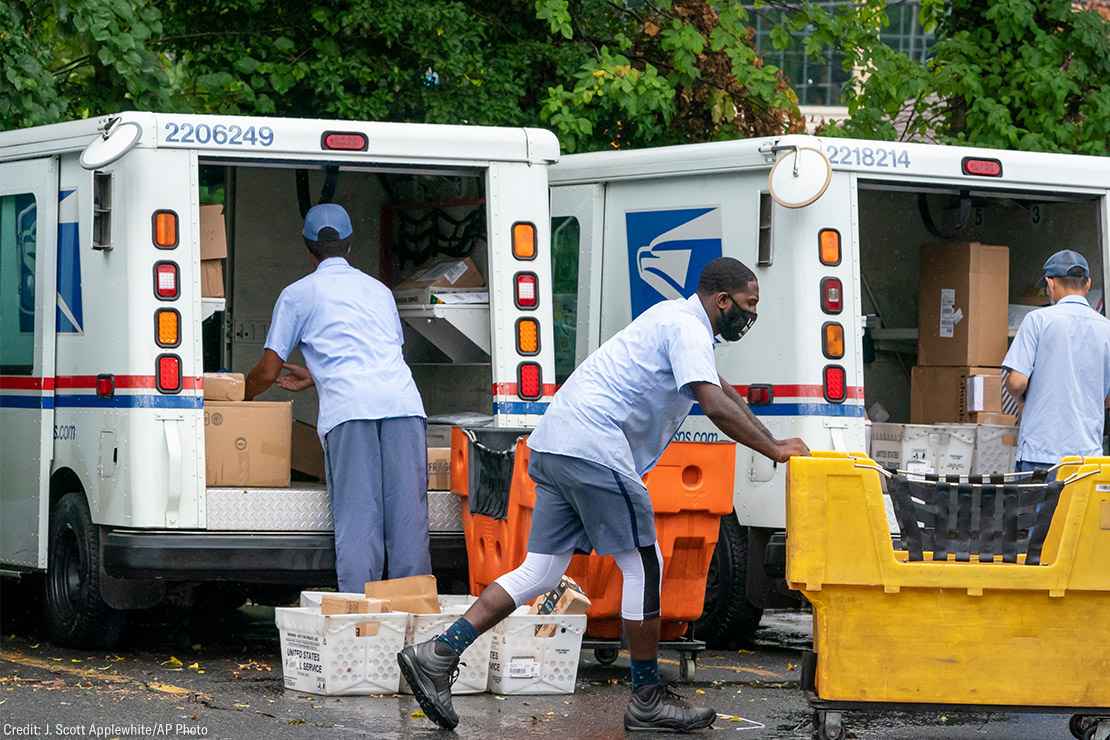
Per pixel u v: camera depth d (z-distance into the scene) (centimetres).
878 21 2895
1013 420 2075
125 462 1736
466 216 2169
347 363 1775
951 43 2877
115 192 1767
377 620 1568
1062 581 1381
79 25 2423
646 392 1466
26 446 1919
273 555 1756
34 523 1902
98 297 1795
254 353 2283
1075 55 2892
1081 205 2147
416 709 1514
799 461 1371
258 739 1371
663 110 2709
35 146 1914
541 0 2675
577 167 2109
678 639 1716
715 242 1955
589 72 2686
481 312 1975
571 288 2127
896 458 2019
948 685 1383
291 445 1955
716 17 2859
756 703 1608
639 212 2045
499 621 1470
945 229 2277
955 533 1384
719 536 1966
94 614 1831
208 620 2233
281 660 1800
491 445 1788
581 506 1459
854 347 1875
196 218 1759
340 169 1845
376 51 2712
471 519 1794
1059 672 1388
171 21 2709
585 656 1875
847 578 1369
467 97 2714
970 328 2100
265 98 2698
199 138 1762
